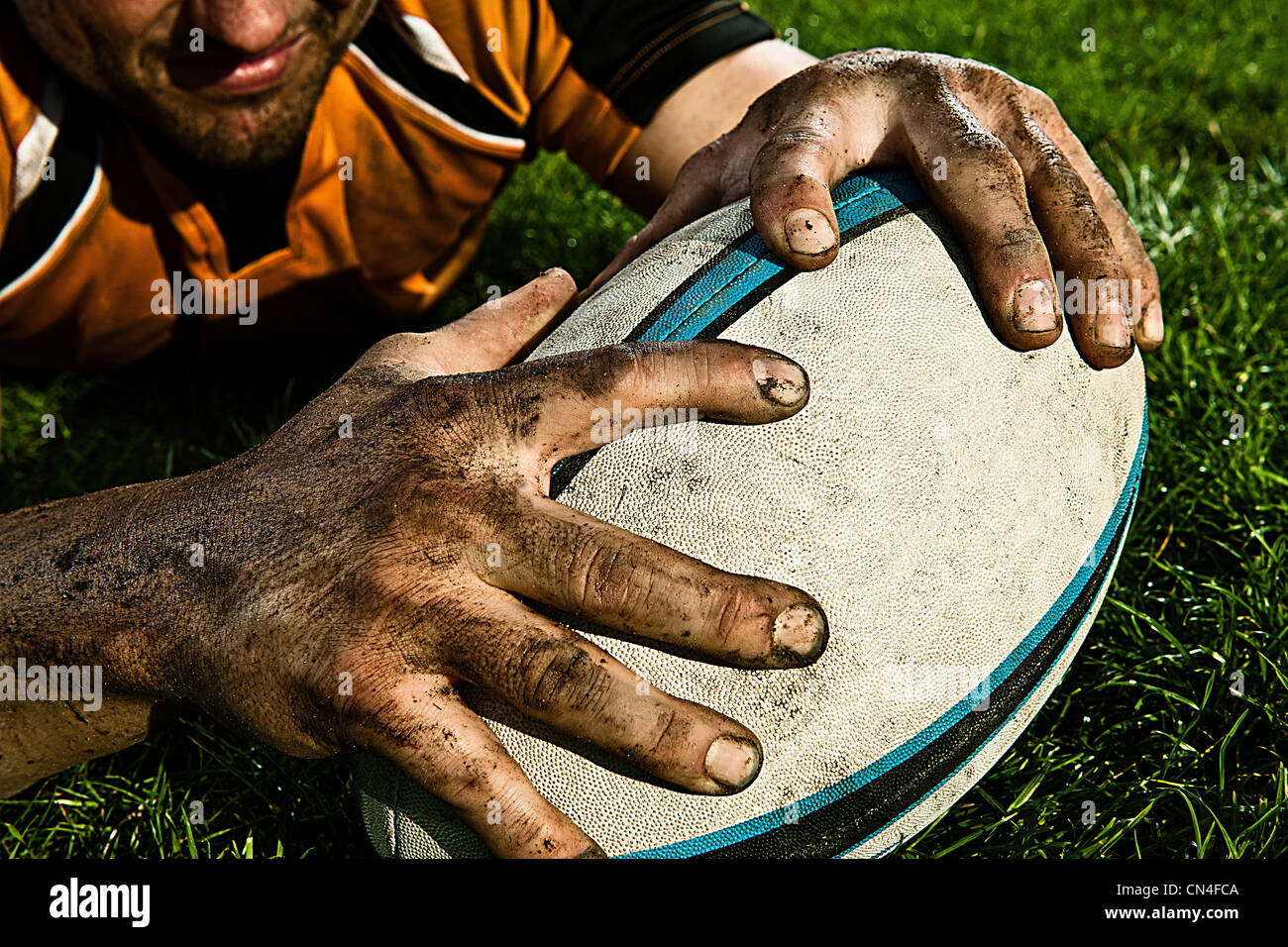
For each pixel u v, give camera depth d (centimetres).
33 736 133
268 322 248
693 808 115
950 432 121
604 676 106
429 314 276
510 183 321
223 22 174
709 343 116
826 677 115
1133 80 375
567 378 113
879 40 407
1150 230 268
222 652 113
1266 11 429
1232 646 166
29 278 210
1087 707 169
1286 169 302
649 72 218
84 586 122
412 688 108
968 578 121
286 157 207
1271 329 233
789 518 116
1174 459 200
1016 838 150
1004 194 127
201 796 167
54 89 196
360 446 115
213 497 121
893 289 126
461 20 213
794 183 125
